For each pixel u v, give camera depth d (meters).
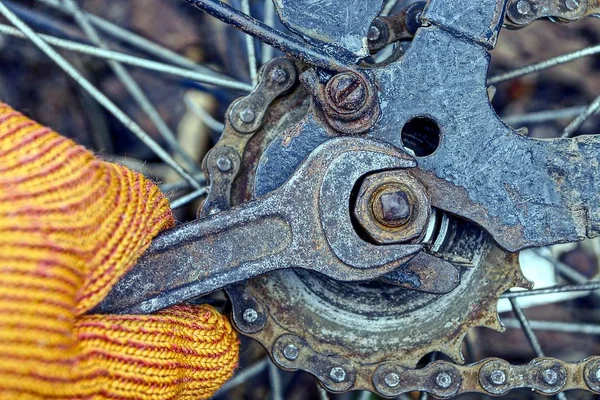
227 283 0.27
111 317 0.26
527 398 0.40
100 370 0.26
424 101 0.28
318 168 0.27
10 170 0.25
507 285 0.30
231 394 0.41
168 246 0.27
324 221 0.27
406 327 0.30
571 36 0.42
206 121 0.42
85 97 0.42
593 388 0.30
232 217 0.27
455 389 0.29
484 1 0.28
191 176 0.35
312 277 0.30
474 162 0.28
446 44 0.28
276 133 0.30
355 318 0.30
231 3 0.41
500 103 0.43
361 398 0.39
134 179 0.27
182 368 0.27
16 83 0.42
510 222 0.28
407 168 0.27
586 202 0.28
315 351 0.30
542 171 0.28
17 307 0.24
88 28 0.40
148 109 0.40
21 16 0.41
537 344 0.33
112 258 0.26
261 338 0.30
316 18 0.28
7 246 0.24
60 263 0.25
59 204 0.25
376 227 0.27
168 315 0.27
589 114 0.33
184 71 0.35
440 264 0.28
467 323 0.30
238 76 0.42
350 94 0.27
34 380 0.24
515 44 0.42
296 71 0.29
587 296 0.41
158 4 0.43
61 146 0.26
